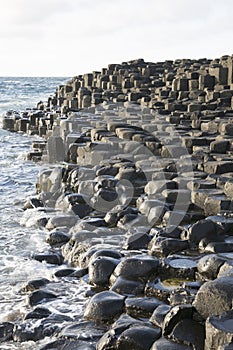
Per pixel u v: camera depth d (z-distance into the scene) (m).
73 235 10.22
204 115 22.06
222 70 28.77
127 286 7.37
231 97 24.83
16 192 15.73
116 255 8.64
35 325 6.79
